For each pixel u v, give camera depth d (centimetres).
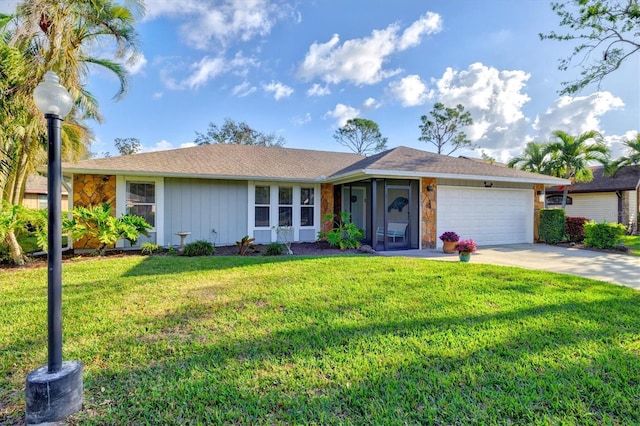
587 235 1227
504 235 1337
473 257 991
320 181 1336
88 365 317
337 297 532
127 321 428
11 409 255
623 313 457
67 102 252
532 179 1293
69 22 778
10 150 845
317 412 247
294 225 1366
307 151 1755
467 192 1271
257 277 671
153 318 439
